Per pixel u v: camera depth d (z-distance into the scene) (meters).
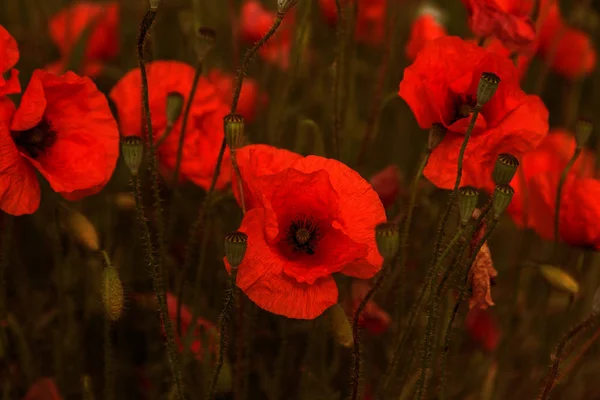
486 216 1.05
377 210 1.01
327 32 1.41
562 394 1.19
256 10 1.32
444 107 1.06
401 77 1.28
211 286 1.19
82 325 1.19
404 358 1.16
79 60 1.20
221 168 1.11
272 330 1.20
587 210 1.10
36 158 1.05
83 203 1.22
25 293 1.22
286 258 1.00
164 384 1.18
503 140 1.05
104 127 1.05
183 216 1.25
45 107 1.03
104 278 1.02
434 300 1.01
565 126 1.40
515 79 1.05
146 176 1.20
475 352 1.24
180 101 1.07
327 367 1.21
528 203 1.15
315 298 1.00
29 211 1.03
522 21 1.08
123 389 1.21
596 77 1.64
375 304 1.14
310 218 1.02
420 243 1.21
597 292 1.04
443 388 1.04
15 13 1.42
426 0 1.45
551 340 1.23
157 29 1.33
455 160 1.05
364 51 1.48
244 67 1.00
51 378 1.14
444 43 1.05
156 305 1.13
